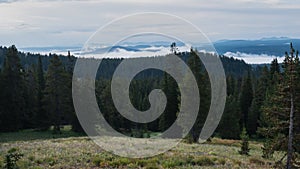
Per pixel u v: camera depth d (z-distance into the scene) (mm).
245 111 67312
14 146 27078
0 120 54594
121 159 20734
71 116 57281
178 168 19344
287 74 17734
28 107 61969
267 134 18562
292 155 17609
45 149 24891
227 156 24922
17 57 59219
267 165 22109
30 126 61750
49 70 58344
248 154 27516
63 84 57781
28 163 19500
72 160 20641
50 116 58375
